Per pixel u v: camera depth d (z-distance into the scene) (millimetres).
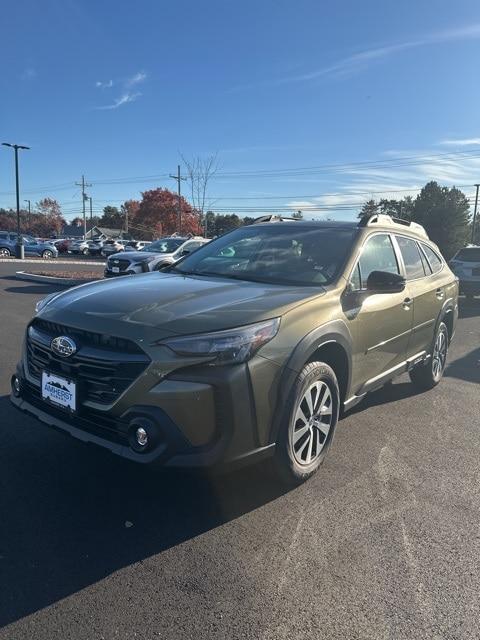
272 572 2713
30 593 2492
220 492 3484
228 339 2906
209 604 2467
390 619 2412
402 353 4914
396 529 3143
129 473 3689
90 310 3193
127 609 2414
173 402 2793
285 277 4039
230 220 87375
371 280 3943
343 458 4102
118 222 124812
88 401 3037
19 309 10617
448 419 5090
